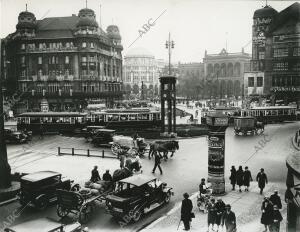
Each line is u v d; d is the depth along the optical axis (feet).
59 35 267.18
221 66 441.68
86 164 91.09
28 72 269.64
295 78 241.14
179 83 469.98
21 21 268.41
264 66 252.62
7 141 129.80
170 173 80.23
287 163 45.68
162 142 98.43
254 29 253.85
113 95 299.58
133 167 78.38
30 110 245.86
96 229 49.32
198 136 136.77
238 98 368.89
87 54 264.52
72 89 265.13
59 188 59.21
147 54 618.85
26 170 84.74
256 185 69.56
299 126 164.66
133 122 152.97
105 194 56.59
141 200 52.85
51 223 41.52
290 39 240.53
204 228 49.14
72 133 151.43
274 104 244.63
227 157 97.09
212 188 63.57
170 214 54.90
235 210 55.36
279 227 45.27
